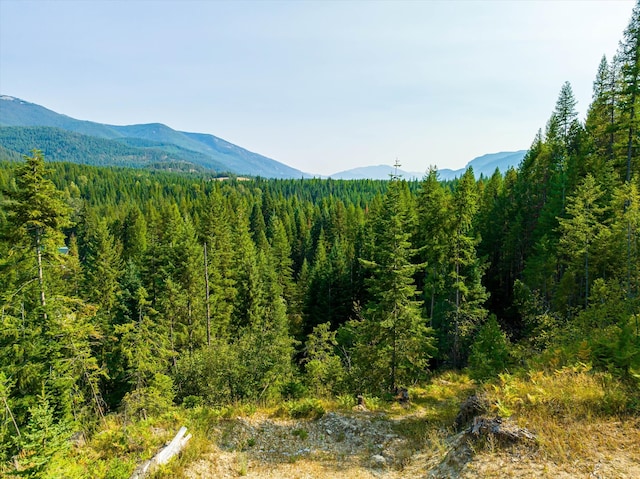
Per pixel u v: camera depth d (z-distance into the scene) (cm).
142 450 1009
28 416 1448
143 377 2078
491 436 836
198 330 3409
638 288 2212
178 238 4125
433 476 848
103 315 3419
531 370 1262
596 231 2820
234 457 1064
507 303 4191
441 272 2983
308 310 4919
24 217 1728
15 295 1720
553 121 4803
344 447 1158
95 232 5259
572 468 703
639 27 2853
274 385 1947
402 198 4031
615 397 902
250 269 3847
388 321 2005
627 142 3178
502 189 5197
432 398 1650
